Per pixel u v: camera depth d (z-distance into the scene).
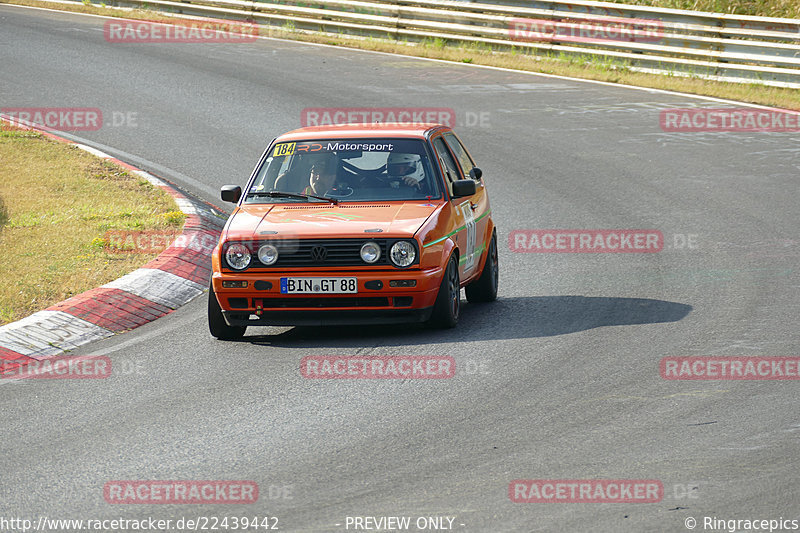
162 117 46.59
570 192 36.53
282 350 20.45
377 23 66.38
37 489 13.52
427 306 20.80
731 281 25.47
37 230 29.03
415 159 22.98
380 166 22.92
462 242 22.47
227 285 20.67
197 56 60.09
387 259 20.44
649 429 15.23
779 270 26.39
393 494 13.02
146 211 31.22
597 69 58.72
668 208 34.12
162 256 26.56
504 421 15.77
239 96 50.47
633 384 17.50
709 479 13.25
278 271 20.56
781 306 22.80
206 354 20.31
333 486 13.34
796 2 63.03
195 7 71.69
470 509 12.49
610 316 22.50
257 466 14.14
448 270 21.23
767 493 12.75
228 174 38.44
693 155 41.34
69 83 52.25
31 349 20.55
